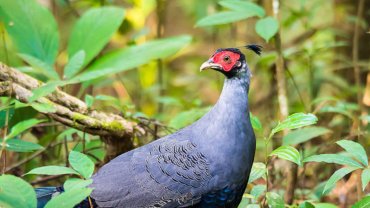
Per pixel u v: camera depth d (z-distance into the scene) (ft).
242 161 27.09
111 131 31.83
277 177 36.19
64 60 51.11
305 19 51.19
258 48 29.35
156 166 27.25
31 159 34.63
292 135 32.73
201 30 67.21
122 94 51.98
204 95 57.06
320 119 39.91
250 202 29.81
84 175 23.07
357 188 33.78
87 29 37.42
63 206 20.92
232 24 50.55
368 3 46.85
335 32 44.57
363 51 46.96
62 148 37.65
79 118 31.09
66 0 47.32
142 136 33.32
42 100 30.35
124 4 57.67
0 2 36.52
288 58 42.68
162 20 52.54
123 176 27.32
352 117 35.42
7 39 43.14
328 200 36.55
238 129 26.94
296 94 46.80
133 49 36.91
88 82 36.40
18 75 30.40
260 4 47.88
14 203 21.06
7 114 29.71
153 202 27.12
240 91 27.20
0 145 27.63
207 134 27.22
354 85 45.37
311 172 37.86
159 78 50.96
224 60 27.09
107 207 27.17
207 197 27.27
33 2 37.50
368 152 35.86
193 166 26.99
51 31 37.24
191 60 61.52
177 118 34.73
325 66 45.83
